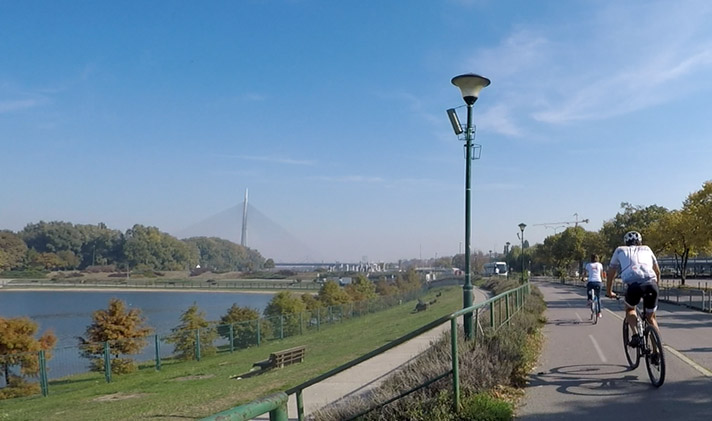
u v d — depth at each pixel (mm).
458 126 10500
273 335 34875
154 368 26844
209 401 13734
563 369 9477
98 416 13844
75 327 49344
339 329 37188
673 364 9648
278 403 2725
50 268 106500
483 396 6586
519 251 120562
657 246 44469
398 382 7543
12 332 25359
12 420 15195
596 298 17422
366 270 149500
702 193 37281
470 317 9125
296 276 117188
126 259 112625
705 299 27219
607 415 6754
